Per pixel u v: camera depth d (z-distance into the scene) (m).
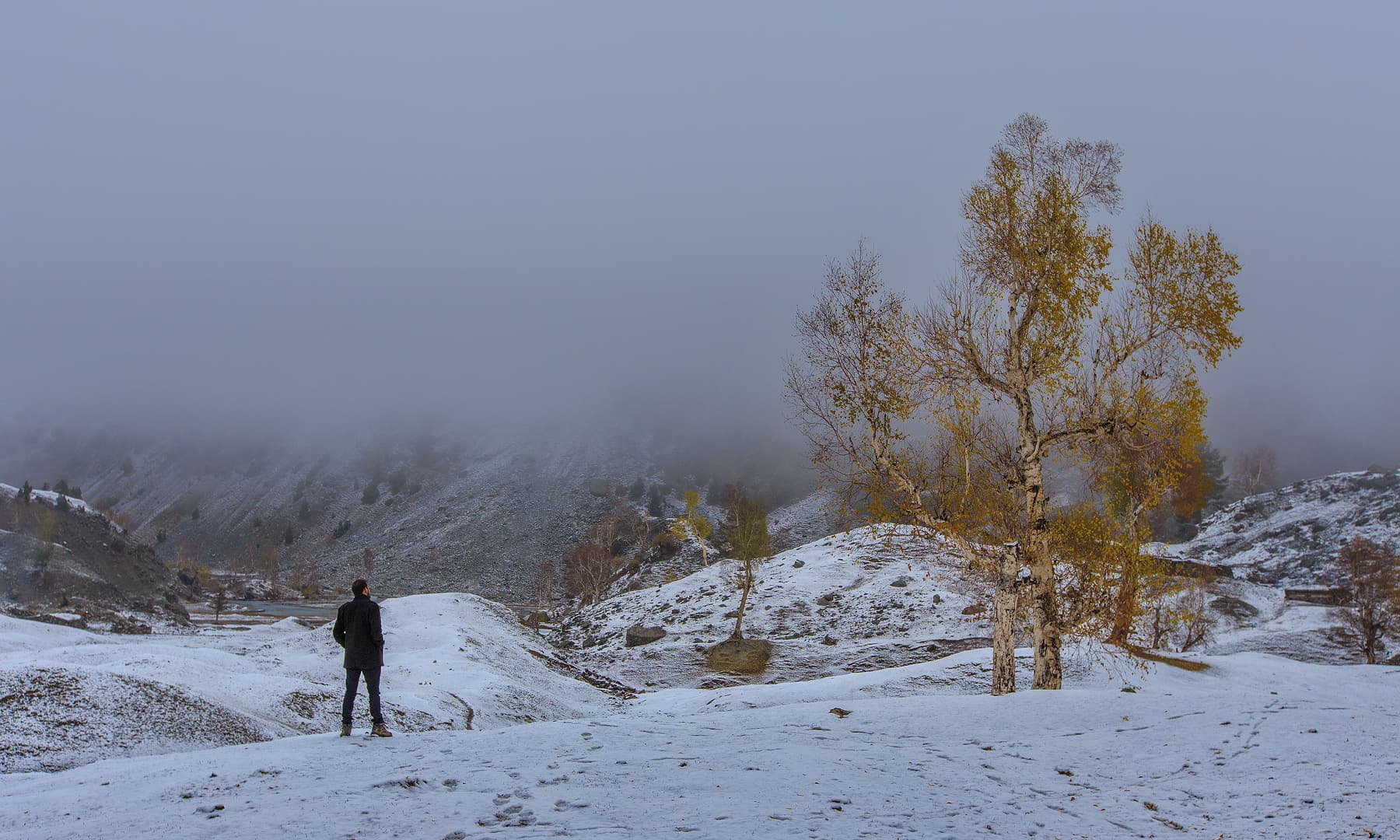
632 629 75.38
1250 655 43.50
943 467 24.12
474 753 13.24
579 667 64.31
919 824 9.62
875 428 24.36
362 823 9.48
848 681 41.34
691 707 40.16
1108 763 12.84
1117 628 25.70
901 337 24.44
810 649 66.62
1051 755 13.40
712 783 11.23
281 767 12.54
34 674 24.95
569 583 142.75
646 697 46.22
